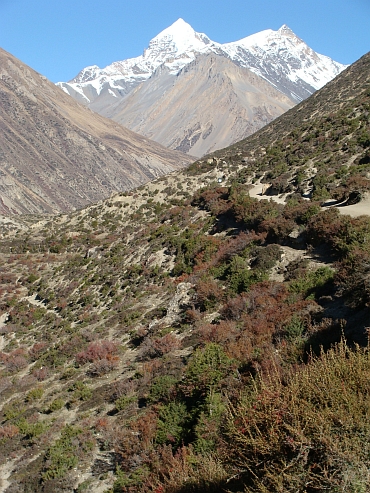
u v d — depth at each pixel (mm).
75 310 33906
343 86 65625
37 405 19703
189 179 56625
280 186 38188
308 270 19219
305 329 13703
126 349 22812
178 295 24562
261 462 5605
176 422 12516
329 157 40062
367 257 16250
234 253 25672
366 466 5031
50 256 50625
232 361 13219
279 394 6137
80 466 13539
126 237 45281
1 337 33562
